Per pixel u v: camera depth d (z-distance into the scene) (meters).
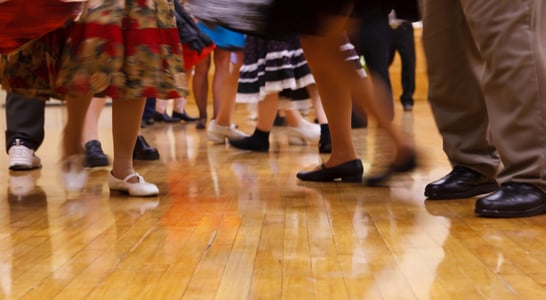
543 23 1.74
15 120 2.88
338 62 1.60
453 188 2.02
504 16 1.72
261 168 2.82
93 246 1.52
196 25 2.64
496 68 1.75
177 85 2.08
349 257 1.38
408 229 1.62
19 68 2.15
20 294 1.19
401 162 1.81
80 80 2.00
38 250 1.49
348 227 1.66
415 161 1.80
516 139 1.76
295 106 3.56
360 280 1.22
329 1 1.57
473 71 2.00
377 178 2.25
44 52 2.12
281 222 1.73
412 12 1.99
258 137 3.50
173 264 1.35
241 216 1.82
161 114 5.87
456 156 2.05
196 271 1.30
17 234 1.65
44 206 2.03
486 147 2.02
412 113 6.55
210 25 1.78
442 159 2.93
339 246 1.47
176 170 2.80
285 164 2.95
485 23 1.74
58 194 2.24
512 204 1.73
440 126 2.08
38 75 2.15
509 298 1.11
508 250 1.41
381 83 1.63
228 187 2.33
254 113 6.39
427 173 2.53
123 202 2.07
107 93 2.01
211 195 2.17
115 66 2.00
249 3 1.71
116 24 2.01
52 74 2.09
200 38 2.64
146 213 1.89
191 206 1.99
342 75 1.61
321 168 2.43
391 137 1.75
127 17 2.04
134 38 2.04
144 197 2.16
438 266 1.30
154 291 1.18
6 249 1.51
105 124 5.80
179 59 2.10
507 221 1.69
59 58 2.08
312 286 1.19
